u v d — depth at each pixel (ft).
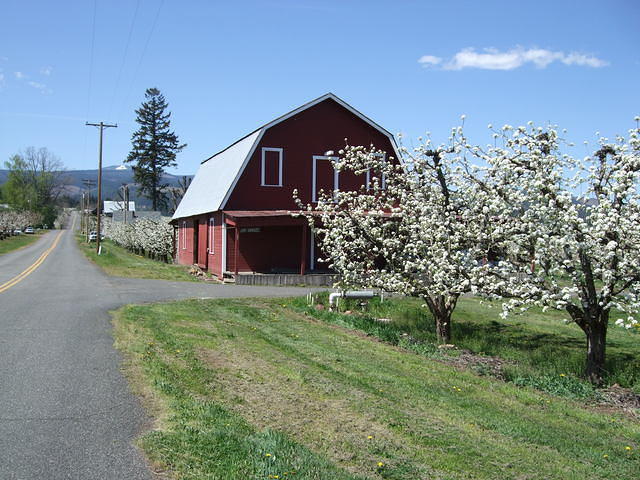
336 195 44.16
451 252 35.37
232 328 38.37
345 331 40.98
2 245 184.85
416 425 20.93
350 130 83.87
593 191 28.84
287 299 54.85
